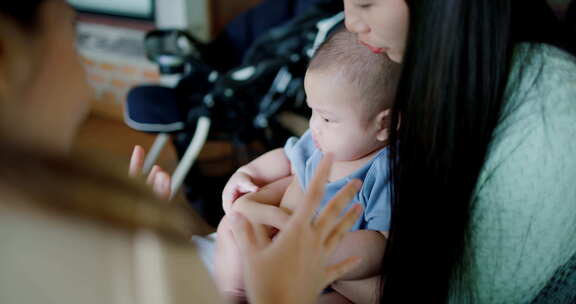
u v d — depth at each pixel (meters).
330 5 1.70
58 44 0.34
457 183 0.52
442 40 0.45
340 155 0.72
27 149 0.29
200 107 1.61
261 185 0.84
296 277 0.42
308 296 0.43
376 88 0.66
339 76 0.66
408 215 0.57
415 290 0.61
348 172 0.74
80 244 0.31
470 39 0.45
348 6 0.54
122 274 0.32
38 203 0.29
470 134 0.50
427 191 0.54
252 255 0.44
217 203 1.72
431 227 0.56
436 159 0.51
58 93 0.34
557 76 0.49
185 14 2.34
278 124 1.86
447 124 0.49
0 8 0.30
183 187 1.79
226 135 1.74
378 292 0.69
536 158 0.49
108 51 2.54
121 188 0.33
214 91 1.55
